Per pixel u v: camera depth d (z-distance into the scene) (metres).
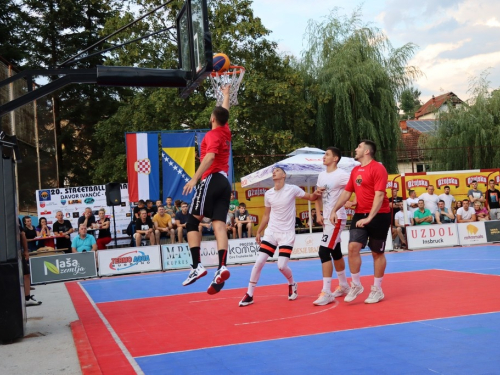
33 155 21.98
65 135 35.88
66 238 17.17
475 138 29.50
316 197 8.17
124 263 15.92
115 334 6.55
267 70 29.44
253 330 6.23
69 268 15.40
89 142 37.03
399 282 9.78
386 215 7.59
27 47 34.59
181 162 19.95
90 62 35.91
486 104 30.34
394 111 28.84
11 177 6.90
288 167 18.00
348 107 27.94
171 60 27.08
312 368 4.49
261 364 4.71
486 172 21.95
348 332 5.79
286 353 5.05
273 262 16.59
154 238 17.14
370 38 29.91
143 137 19.75
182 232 17.25
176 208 18.64
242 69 7.67
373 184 7.49
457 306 6.93
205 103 27.70
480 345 4.91
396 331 5.69
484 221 18.75
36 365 5.31
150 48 28.41
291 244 8.18
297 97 28.28
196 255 5.53
